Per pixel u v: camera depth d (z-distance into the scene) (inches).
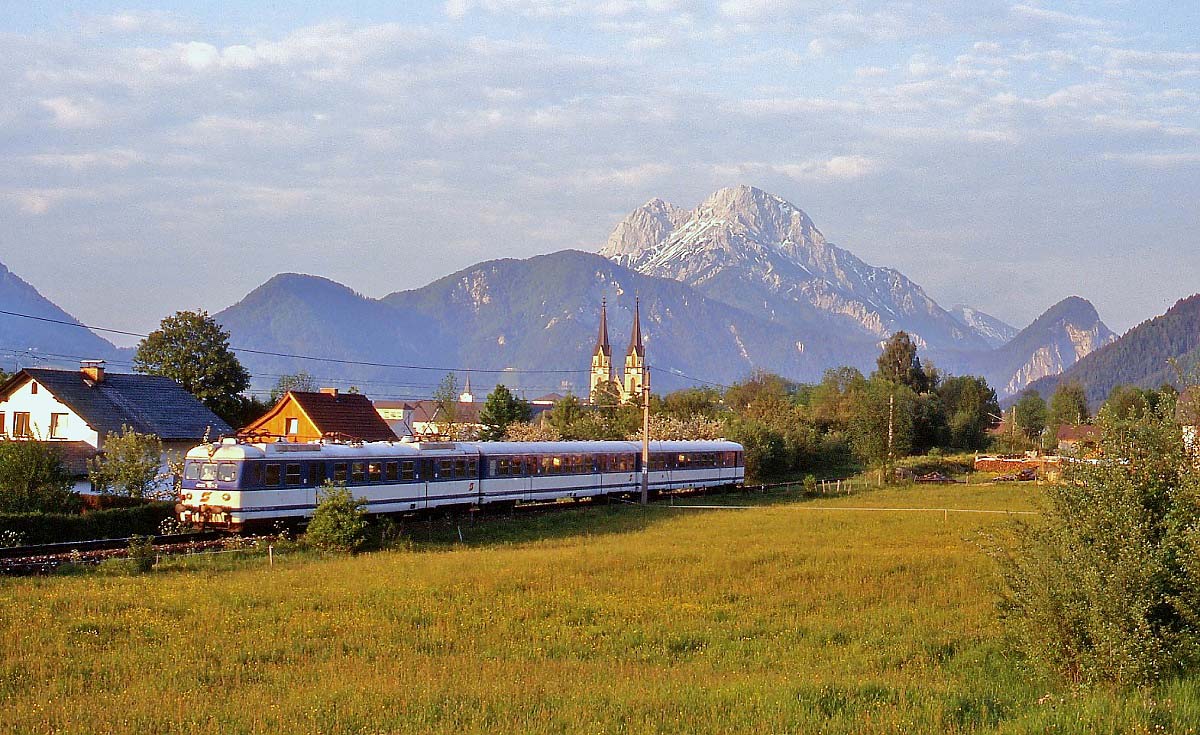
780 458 3403.1
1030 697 644.7
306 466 1689.2
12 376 2333.9
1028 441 4495.6
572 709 608.4
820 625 918.4
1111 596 649.6
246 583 1100.5
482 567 1224.2
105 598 993.5
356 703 626.5
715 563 1269.7
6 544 1373.0
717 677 714.2
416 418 6072.8
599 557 1314.0
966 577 1180.5
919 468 3479.3
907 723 567.8
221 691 675.4
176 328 3243.1
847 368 5615.2
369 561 1327.5
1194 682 622.2
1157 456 690.8
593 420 3491.6
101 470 1855.3
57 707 624.1
